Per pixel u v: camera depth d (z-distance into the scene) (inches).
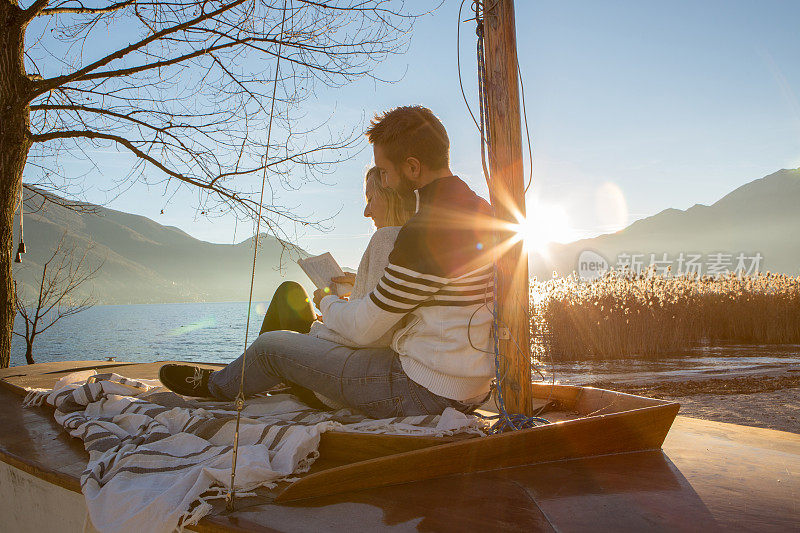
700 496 59.5
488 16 78.2
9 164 267.7
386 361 80.1
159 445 74.2
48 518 76.9
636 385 307.3
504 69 77.0
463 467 67.1
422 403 77.5
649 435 76.5
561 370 385.7
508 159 76.5
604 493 60.6
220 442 75.9
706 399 260.8
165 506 58.6
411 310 74.1
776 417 210.8
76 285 391.9
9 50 263.1
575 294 483.2
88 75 270.4
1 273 271.3
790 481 63.9
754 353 462.0
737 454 75.8
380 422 75.5
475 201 76.5
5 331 273.1
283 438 72.2
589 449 73.7
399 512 56.7
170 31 267.3
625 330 458.3
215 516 56.9
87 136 287.0
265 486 64.7
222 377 98.0
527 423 74.1
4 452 84.6
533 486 63.0
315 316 107.1
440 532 51.7
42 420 104.8
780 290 575.5
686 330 502.3
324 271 93.2
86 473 68.6
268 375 92.2
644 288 505.4
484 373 76.3
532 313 489.1
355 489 62.7
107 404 97.3
